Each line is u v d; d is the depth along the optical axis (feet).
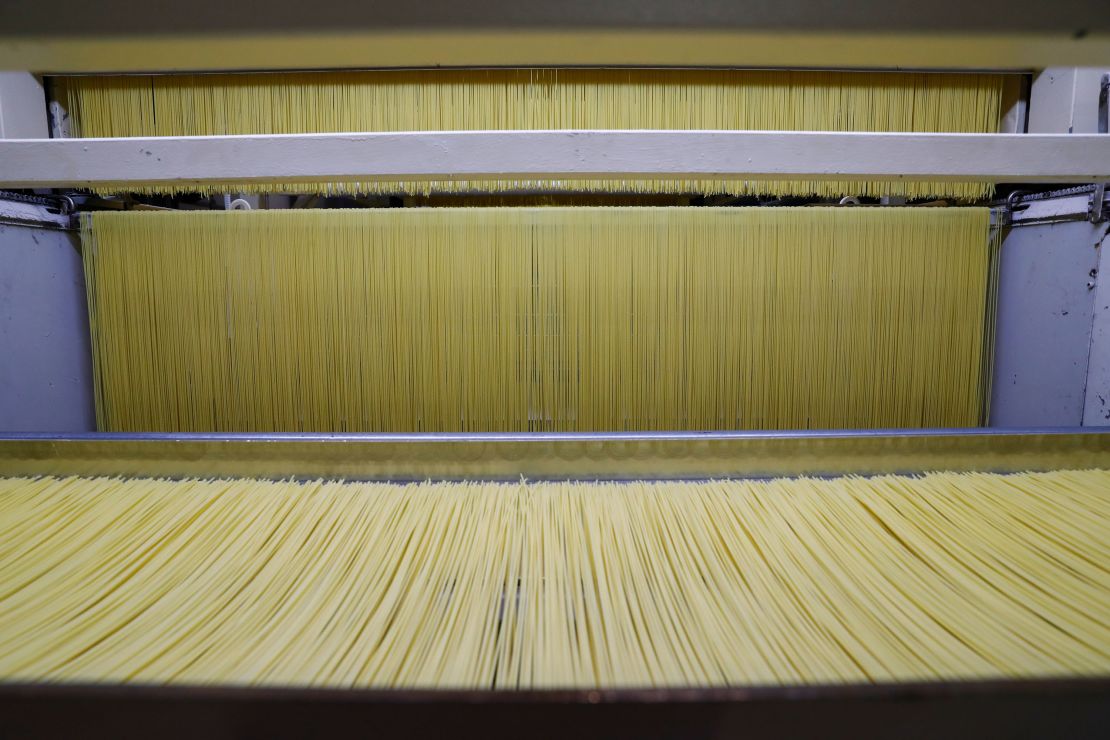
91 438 2.50
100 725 1.16
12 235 4.75
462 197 6.06
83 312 5.45
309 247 5.34
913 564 1.78
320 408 5.60
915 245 5.37
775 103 4.49
